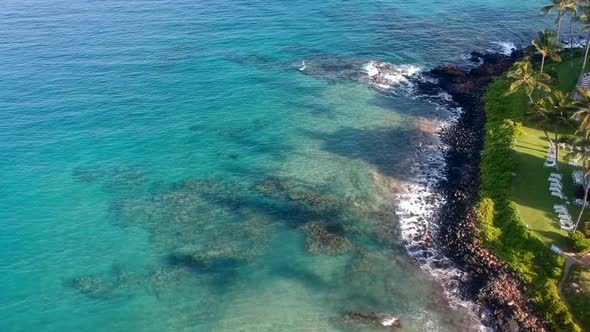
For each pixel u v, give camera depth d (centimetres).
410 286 5912
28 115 9044
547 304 5391
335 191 7450
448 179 7662
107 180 7706
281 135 8794
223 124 9075
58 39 11938
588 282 5447
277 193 7425
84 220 6962
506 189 6994
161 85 10175
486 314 5503
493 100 9350
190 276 6106
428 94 9988
